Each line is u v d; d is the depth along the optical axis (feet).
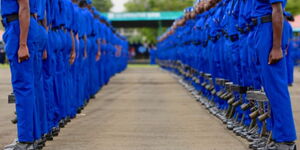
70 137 30.19
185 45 63.31
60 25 32.27
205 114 41.14
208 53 42.11
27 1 23.18
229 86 32.83
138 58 284.00
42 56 27.43
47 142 28.58
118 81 88.02
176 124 35.53
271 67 23.15
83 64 43.98
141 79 95.20
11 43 23.36
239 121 32.91
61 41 31.32
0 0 24.08
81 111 43.14
